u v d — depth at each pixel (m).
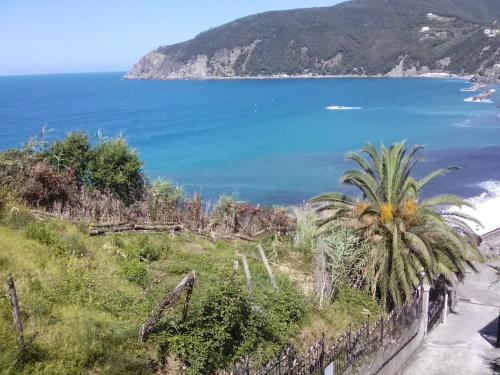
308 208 29.86
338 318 17.16
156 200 26.77
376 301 20.02
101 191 26.95
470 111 137.00
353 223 21.14
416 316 19.44
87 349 11.08
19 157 25.33
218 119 134.88
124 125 124.44
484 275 29.11
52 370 10.14
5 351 10.12
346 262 20.33
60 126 120.81
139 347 11.91
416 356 18.80
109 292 15.04
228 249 23.02
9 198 21.39
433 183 62.31
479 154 78.25
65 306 13.34
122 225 23.30
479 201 54.84
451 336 20.78
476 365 18.19
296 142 94.19
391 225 19.66
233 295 13.23
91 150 28.11
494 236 39.31
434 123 115.00
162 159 80.69
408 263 19.41
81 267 16.50
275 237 24.80
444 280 22.44
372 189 21.28
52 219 21.52
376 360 15.43
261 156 81.25
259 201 57.22
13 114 150.62
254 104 178.38
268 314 14.91
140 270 17.47
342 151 83.50
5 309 11.89
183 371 11.80
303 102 181.50
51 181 23.67
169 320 12.85
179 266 18.78
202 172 71.06
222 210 27.48
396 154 21.05
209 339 12.40
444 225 20.05
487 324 22.16
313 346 13.22
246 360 11.47
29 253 16.25
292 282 19.23
